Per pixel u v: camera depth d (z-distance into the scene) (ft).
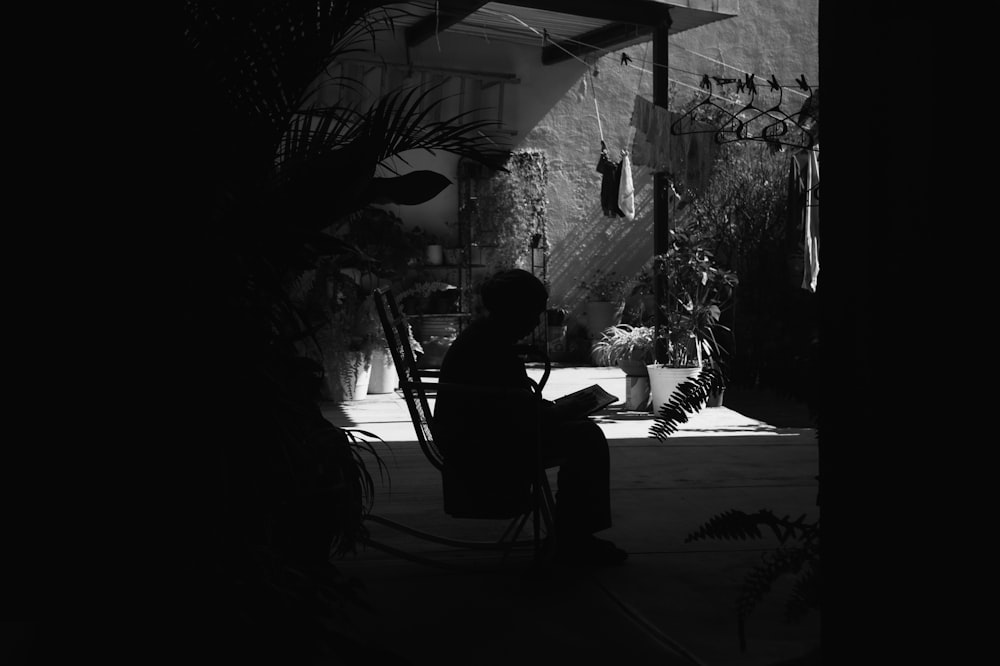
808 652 7.42
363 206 9.02
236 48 7.98
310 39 8.29
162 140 6.90
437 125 9.07
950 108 4.52
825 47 5.08
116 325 6.78
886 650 4.86
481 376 11.41
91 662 6.32
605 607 10.25
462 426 11.50
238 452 7.11
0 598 6.45
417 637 9.32
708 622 9.74
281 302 7.95
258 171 8.26
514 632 9.46
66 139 6.71
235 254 7.43
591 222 51.31
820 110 5.14
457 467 11.59
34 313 6.66
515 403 11.33
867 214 4.83
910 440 4.72
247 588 6.70
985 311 4.50
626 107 51.60
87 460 6.66
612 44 40.14
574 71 50.93
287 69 8.27
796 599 7.29
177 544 6.77
